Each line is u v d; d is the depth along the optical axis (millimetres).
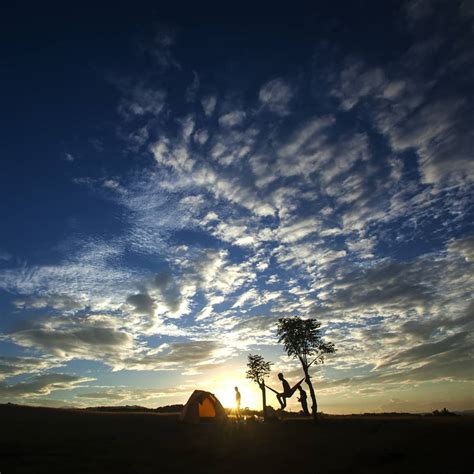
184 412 31000
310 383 34594
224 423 29906
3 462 15695
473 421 22094
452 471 11320
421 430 20047
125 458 17125
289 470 13648
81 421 30094
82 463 15867
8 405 36812
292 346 36250
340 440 19672
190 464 15898
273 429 27359
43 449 18500
